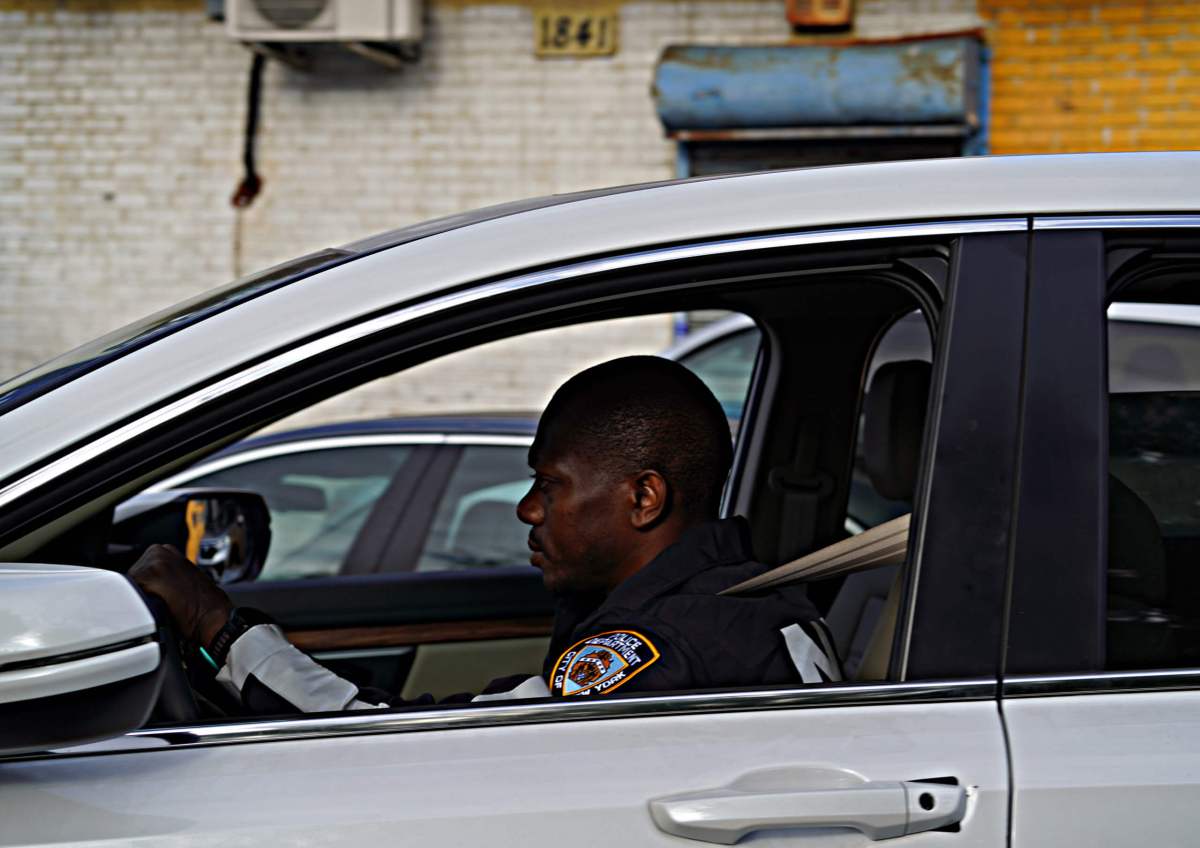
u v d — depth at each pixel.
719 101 9.04
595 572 1.96
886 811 1.49
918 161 1.75
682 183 1.75
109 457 1.55
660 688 1.67
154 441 1.56
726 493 2.83
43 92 10.44
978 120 9.31
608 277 1.66
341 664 3.19
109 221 10.48
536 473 2.01
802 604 1.90
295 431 5.02
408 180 10.16
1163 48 9.16
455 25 9.96
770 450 2.79
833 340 2.68
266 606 3.26
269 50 9.70
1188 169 1.72
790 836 1.50
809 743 1.55
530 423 5.00
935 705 1.57
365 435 4.96
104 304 10.56
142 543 2.64
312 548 4.85
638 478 1.94
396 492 4.87
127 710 1.40
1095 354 1.63
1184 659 1.68
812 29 9.54
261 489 4.87
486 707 1.59
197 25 10.23
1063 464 1.60
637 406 1.94
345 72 10.12
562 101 9.91
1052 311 1.64
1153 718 1.55
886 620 1.89
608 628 1.80
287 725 1.57
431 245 1.68
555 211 1.71
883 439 2.44
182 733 1.56
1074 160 1.73
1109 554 1.72
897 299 2.42
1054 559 1.59
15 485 1.53
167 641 1.53
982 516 1.60
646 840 1.48
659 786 1.51
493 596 3.33
